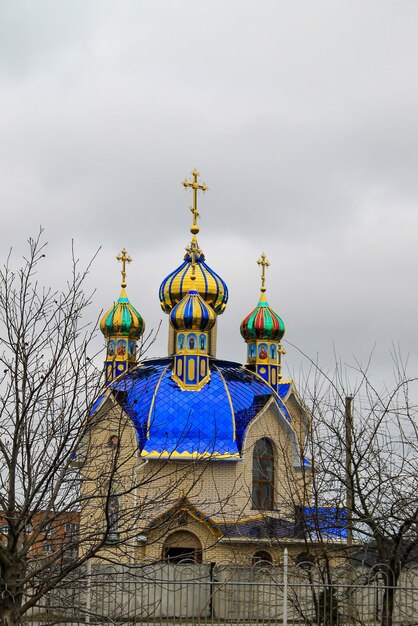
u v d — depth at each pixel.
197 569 29.80
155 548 41.88
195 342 46.56
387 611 23.22
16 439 17.39
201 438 44.16
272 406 46.06
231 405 45.62
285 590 23.42
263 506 44.59
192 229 52.59
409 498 23.19
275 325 51.03
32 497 17.25
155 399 45.25
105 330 51.03
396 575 23.44
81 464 19.61
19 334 17.80
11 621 17.11
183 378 46.22
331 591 22.95
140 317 51.34
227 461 44.00
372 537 24.64
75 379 18.00
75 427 17.70
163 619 30.94
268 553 41.75
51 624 20.38
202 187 53.12
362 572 26.30
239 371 48.47
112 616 23.77
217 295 51.69
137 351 24.16
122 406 19.61
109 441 20.59
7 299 18.14
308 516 25.97
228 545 42.03
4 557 17.34
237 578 27.66
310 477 27.88
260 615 28.03
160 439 43.66
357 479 23.88
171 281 51.81
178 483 19.48
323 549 23.59
